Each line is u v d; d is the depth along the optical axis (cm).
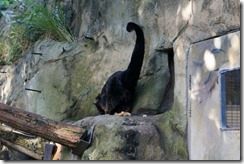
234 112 538
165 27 706
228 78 548
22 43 1077
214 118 561
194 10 634
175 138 629
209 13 605
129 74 723
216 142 554
